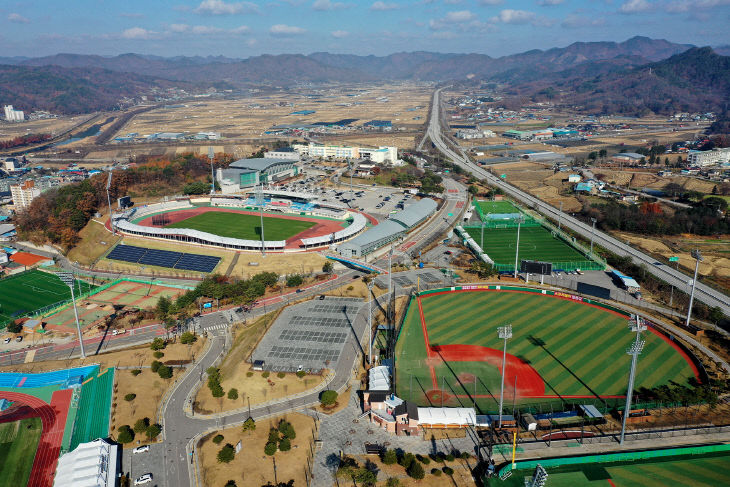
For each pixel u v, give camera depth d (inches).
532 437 4773.6
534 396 5472.4
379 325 7145.7
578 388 5625.0
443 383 5733.3
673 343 6628.9
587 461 4466.0
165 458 4606.3
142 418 5182.1
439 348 6540.4
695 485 4188.0
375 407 5108.3
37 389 5920.3
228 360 6373.0
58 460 4522.6
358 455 4569.4
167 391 5698.8
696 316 7475.4
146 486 4276.6
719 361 6156.5
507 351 6456.7
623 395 5477.4
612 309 7682.1
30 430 5147.6
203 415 5221.5
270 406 5344.5
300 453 4591.5
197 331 7273.6
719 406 5251.0
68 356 6791.3
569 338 6786.4
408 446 4690.0
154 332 7396.7
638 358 6264.8
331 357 6343.5
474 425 4938.5
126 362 6368.1
